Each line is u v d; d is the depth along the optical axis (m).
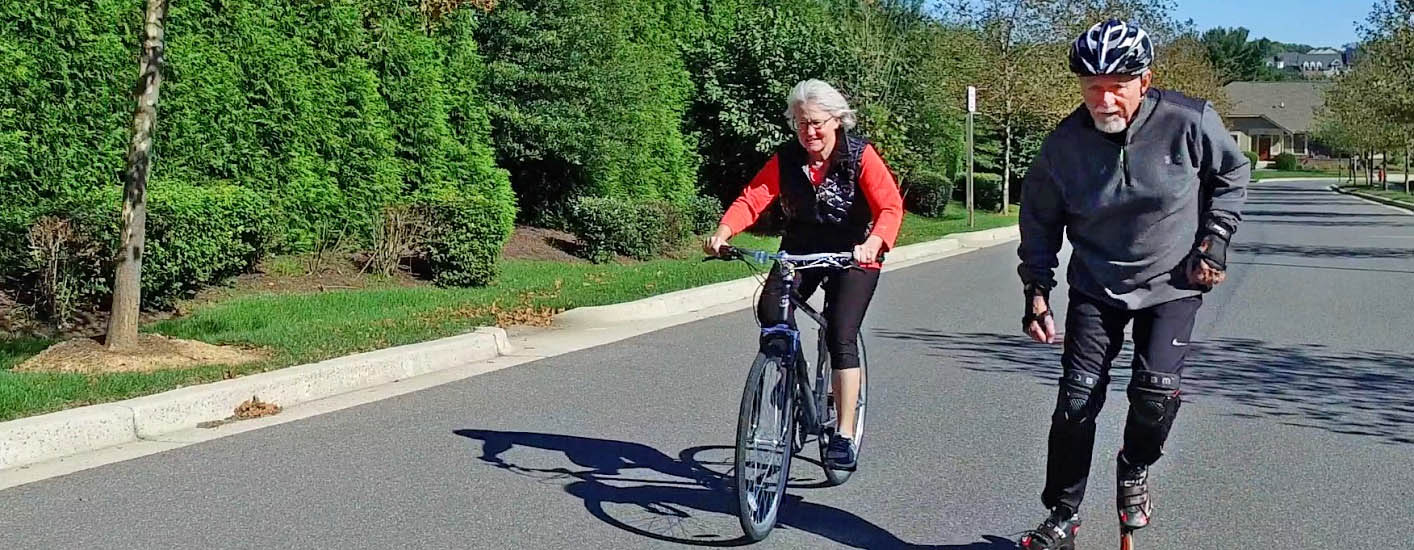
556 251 17.31
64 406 6.89
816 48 23.41
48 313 9.88
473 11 16.36
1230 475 6.19
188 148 12.32
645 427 7.20
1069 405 4.43
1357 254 20.95
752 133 22.91
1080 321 4.46
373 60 14.53
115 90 11.50
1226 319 12.20
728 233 5.26
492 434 6.98
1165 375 4.30
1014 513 5.58
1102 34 4.20
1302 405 7.92
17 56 10.59
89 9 11.28
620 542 5.12
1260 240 24.91
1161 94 4.30
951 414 7.61
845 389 5.51
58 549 4.98
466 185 15.75
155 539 5.11
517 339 10.56
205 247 10.78
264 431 7.00
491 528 5.29
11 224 9.83
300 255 13.62
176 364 8.30
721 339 10.62
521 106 17.77
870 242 5.15
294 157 13.45
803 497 5.81
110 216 9.87
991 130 37.06
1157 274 4.32
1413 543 5.12
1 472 6.10
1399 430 7.20
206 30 12.51
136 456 6.42
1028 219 4.62
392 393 8.15
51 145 10.98
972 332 11.21
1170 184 4.24
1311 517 5.48
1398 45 36.28
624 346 10.20
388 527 5.29
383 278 13.47
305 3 13.62
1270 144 111.06
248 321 10.49
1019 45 34.62
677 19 23.95
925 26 32.75
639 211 17.30
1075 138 4.38
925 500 5.78
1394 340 10.77
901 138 26.69
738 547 5.09
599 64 18.66
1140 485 4.62
